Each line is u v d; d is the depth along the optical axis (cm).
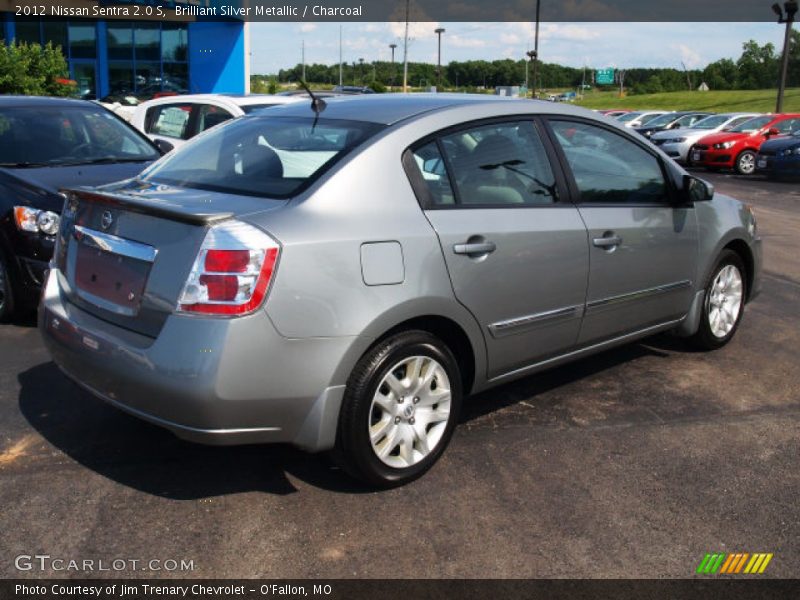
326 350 309
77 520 315
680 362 524
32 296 547
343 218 321
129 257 321
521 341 391
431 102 393
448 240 347
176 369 295
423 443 352
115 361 314
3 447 376
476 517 326
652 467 373
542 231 388
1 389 445
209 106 930
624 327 455
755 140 2067
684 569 294
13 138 632
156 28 2888
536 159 405
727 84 9212
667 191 477
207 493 339
